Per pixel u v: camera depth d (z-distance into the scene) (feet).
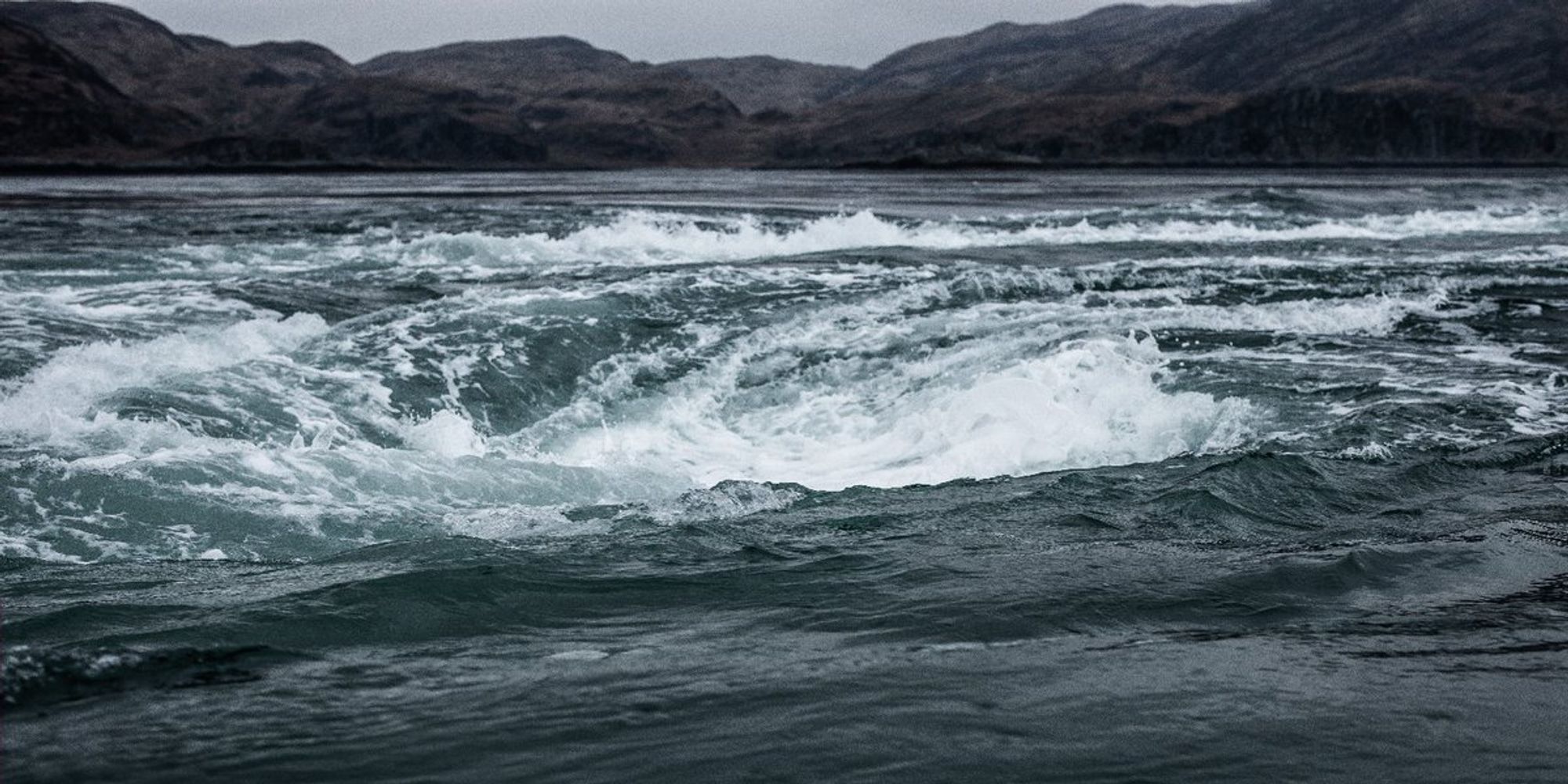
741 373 41.47
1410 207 122.52
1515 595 19.84
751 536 23.66
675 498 27.99
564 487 29.01
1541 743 13.10
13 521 24.39
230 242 78.79
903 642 17.15
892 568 21.25
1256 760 12.54
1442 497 27.07
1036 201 150.10
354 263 67.97
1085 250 74.74
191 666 16.01
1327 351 44.70
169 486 26.37
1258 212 110.93
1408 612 18.83
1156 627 17.98
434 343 41.52
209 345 41.22
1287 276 61.41
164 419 31.76
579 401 37.99
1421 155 552.82
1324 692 14.70
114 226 92.22
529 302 47.93
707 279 55.21
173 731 13.50
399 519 25.70
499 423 35.81
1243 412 35.04
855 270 60.44
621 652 16.74
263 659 16.39
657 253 74.84
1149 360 42.27
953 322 48.01
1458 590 20.15
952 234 87.20
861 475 31.53
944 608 18.80
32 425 30.53
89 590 20.16
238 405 33.60
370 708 14.28
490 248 74.38
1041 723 13.58
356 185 253.65
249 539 24.29
